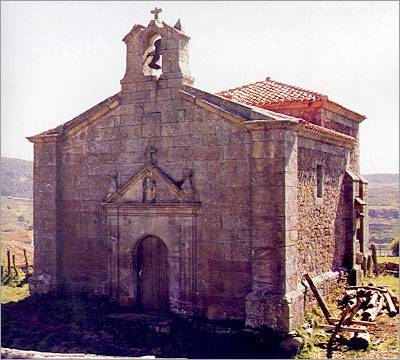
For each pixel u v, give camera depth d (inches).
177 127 619.5
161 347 537.6
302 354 502.0
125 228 647.1
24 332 581.0
